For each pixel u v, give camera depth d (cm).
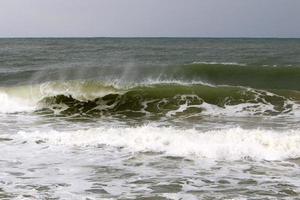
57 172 960
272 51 5109
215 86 2019
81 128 1470
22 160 1058
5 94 2005
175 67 2650
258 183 877
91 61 3600
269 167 990
